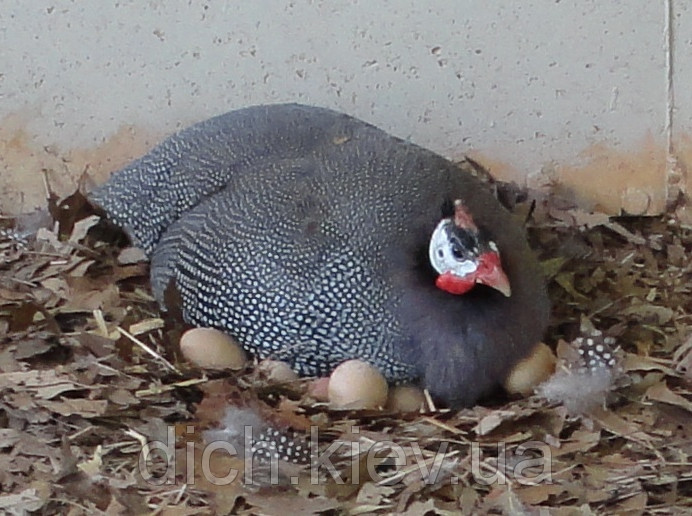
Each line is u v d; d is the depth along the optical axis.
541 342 3.64
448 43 4.59
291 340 3.52
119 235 4.39
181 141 4.13
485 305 3.44
